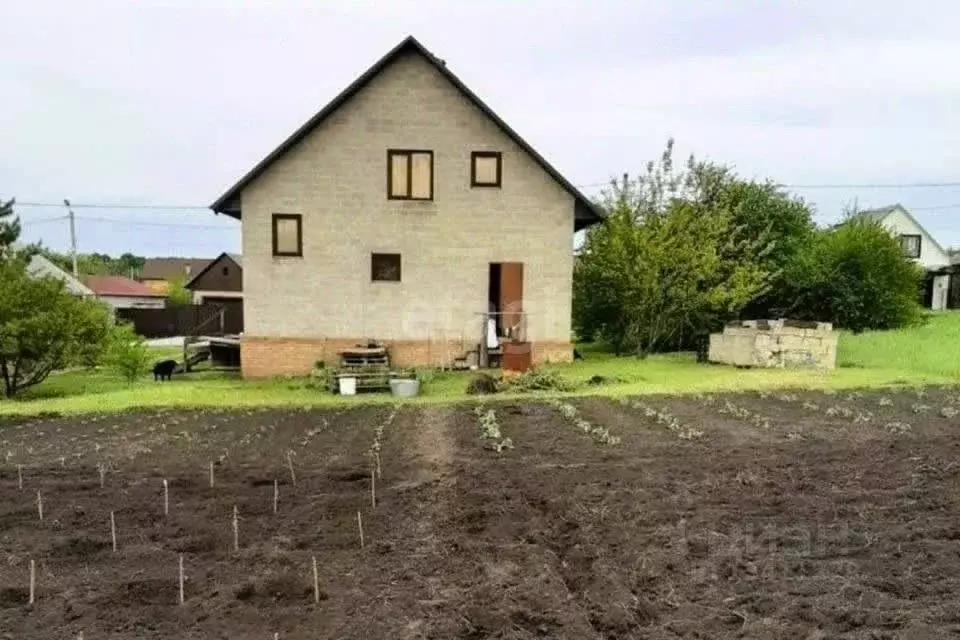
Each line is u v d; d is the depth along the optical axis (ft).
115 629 12.52
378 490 21.13
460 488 21.12
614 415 34.83
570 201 59.16
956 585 13.97
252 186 57.67
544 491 20.59
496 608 13.10
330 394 46.80
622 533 17.02
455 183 58.44
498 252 58.90
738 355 56.59
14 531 17.71
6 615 13.08
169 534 17.37
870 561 15.20
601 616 12.77
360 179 57.98
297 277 58.08
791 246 76.43
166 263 260.01
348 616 12.84
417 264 58.54
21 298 52.06
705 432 29.96
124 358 58.44
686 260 61.36
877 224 80.94
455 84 57.36
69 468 24.62
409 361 58.65
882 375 47.67
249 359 58.23
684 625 12.47
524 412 36.24
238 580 14.51
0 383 54.44
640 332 66.39
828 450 25.55
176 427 33.24
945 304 127.13
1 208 81.92
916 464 23.11
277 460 25.58
